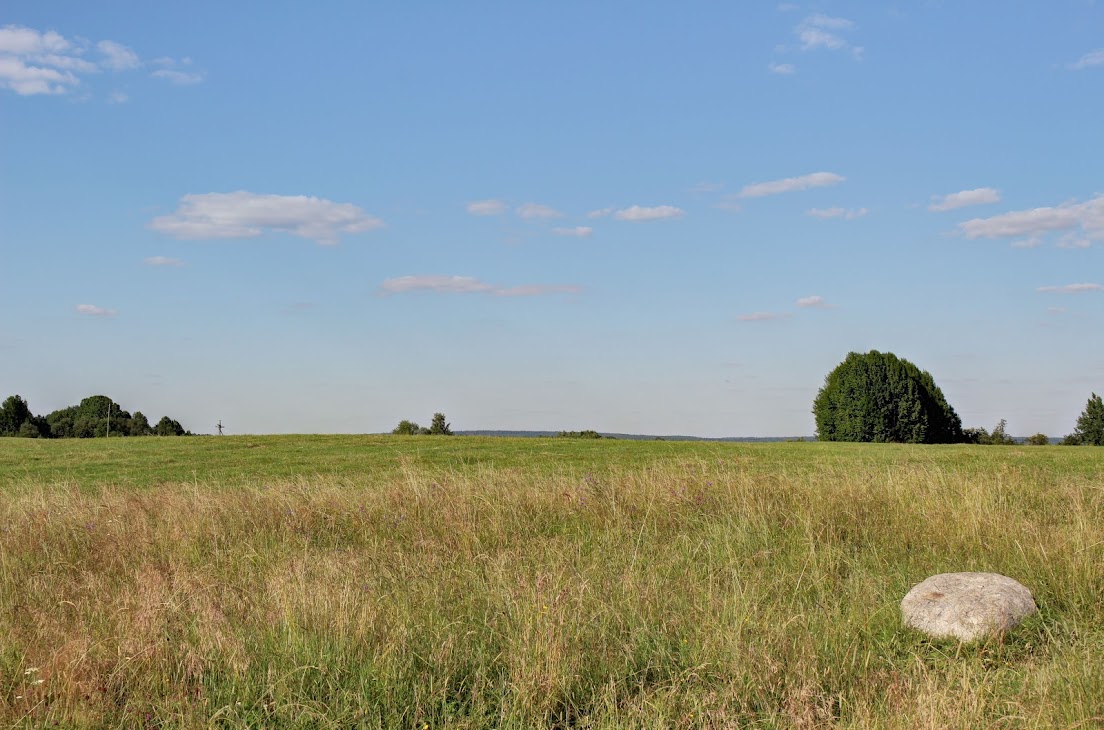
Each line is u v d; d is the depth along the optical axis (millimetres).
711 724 4684
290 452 28219
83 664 5293
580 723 4734
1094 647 5719
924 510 9961
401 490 12352
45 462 26234
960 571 7934
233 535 10352
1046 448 26906
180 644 5645
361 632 5602
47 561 9328
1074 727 4398
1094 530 8625
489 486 12227
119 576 8508
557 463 22859
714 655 5473
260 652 5488
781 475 12859
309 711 4707
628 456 25188
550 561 8055
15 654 5734
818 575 7648
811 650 5496
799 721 4574
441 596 6922
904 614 6422
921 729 4340
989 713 4645
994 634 5988
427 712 4852
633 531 10141
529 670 5051
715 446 28938
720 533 9477
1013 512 9914
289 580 7062
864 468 15000
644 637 5719
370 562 8648
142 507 11891
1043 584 7145
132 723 4777
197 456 27297
